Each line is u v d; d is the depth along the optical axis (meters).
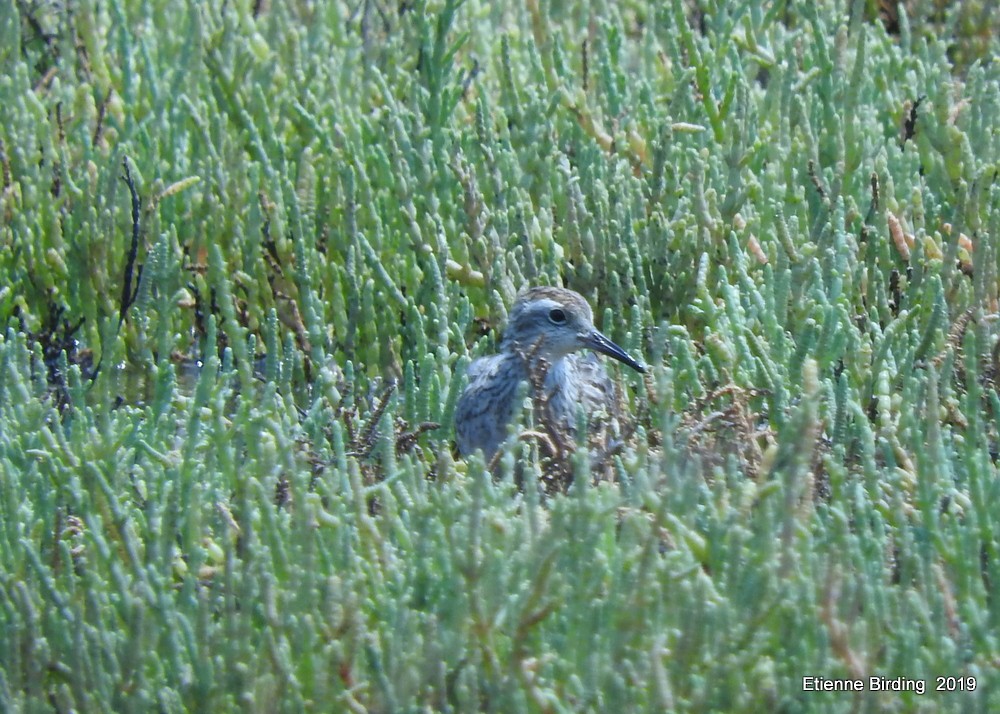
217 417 14.45
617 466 14.59
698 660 11.42
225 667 11.84
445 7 23.19
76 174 22.42
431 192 21.30
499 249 19.44
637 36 28.62
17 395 16.19
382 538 12.98
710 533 12.29
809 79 22.52
